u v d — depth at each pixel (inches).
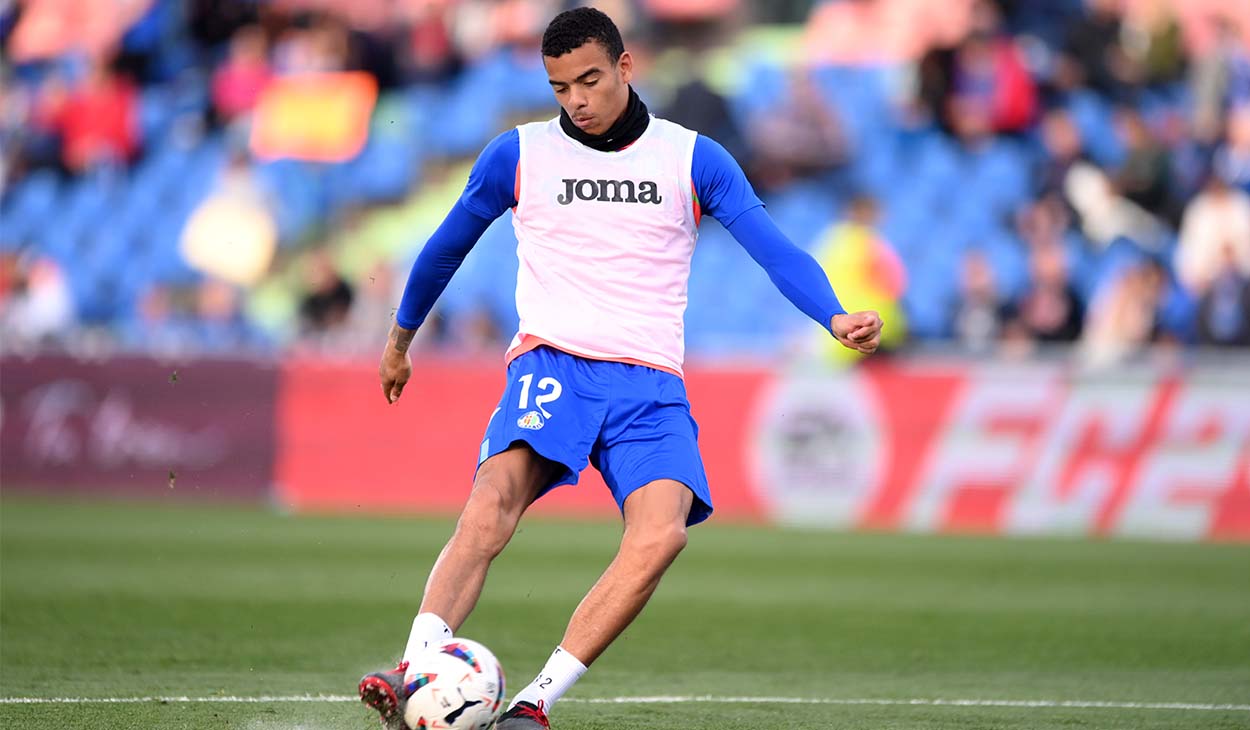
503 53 2751.0
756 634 1016.9
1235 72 2460.6
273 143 2731.3
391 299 2402.8
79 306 2640.3
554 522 1893.5
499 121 2706.7
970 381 1872.5
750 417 1935.3
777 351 2336.4
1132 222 2338.8
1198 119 2427.4
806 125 2549.2
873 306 2215.8
